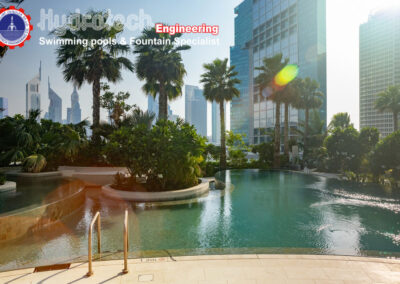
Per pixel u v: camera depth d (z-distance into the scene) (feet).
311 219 27.73
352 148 73.05
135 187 40.60
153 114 64.54
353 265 14.60
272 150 91.35
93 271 13.87
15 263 16.98
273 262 14.97
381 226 25.34
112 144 40.75
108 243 20.57
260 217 28.37
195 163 43.91
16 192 35.32
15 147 54.85
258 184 51.52
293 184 51.47
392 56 464.65
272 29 253.44
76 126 62.95
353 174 60.13
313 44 242.99
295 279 13.01
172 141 40.98
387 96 120.88
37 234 22.50
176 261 15.11
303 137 115.14
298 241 21.43
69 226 24.81
